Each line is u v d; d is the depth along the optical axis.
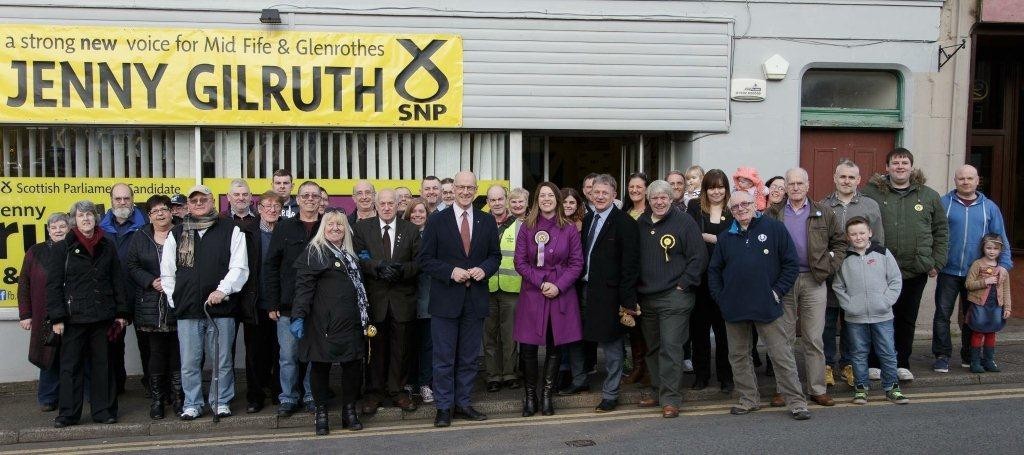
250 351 6.33
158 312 6.16
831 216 6.33
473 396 6.65
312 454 5.34
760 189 6.94
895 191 6.92
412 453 5.30
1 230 7.54
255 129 8.01
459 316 6.06
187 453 5.47
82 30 7.48
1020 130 10.27
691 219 6.15
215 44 7.70
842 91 9.01
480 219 6.16
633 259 6.11
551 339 6.28
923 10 8.70
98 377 6.12
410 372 6.68
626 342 7.66
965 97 8.84
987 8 8.70
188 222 6.14
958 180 7.23
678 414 6.16
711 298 6.61
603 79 8.30
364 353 6.07
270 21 7.68
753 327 7.03
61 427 6.00
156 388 6.20
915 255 6.77
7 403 6.85
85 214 6.04
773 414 6.09
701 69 8.41
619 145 8.95
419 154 8.35
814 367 6.30
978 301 7.00
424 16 8.02
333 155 8.20
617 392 6.33
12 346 7.51
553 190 6.28
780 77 8.53
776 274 5.93
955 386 6.88
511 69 8.18
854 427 5.59
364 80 7.96
